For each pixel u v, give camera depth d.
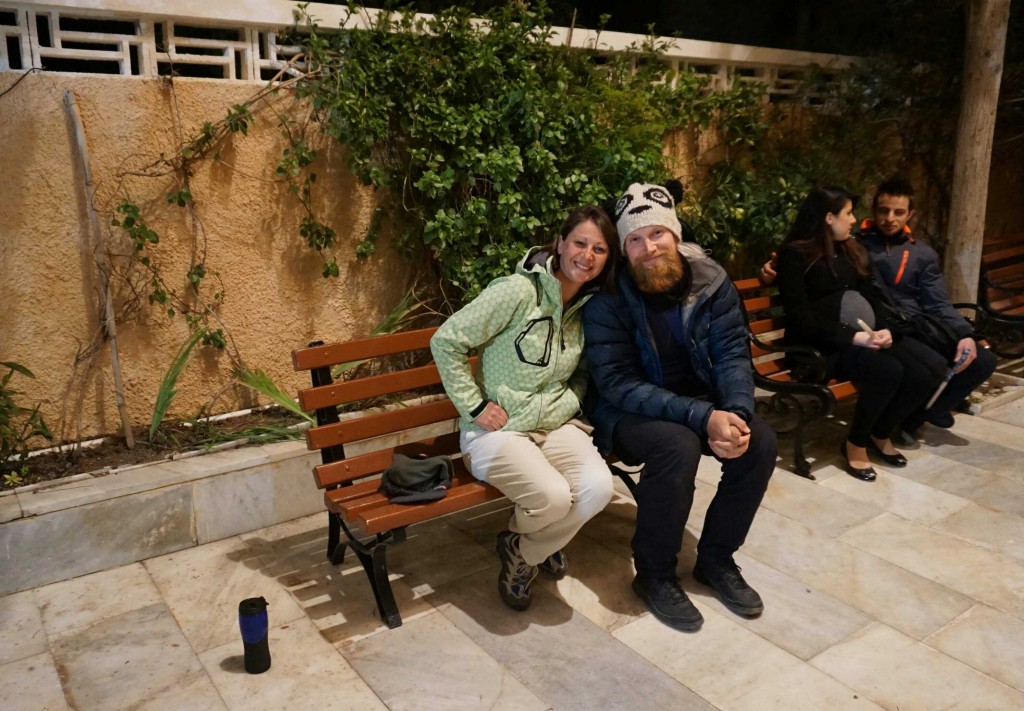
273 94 3.68
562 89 4.23
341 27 3.78
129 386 3.57
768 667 2.57
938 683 2.50
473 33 4.10
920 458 4.19
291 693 2.44
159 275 3.54
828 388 3.79
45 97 3.20
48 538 2.99
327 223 3.93
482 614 2.86
